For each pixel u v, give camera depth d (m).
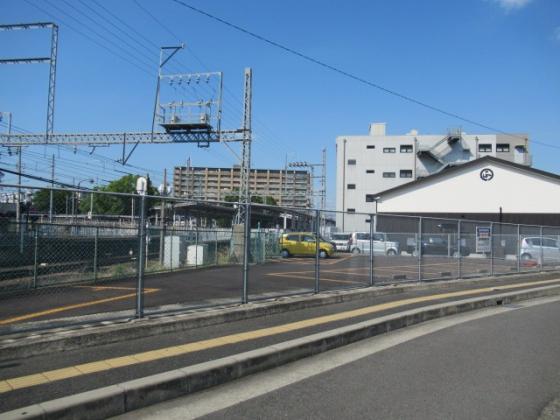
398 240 16.39
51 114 32.44
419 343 8.26
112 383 5.35
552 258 22.73
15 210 11.07
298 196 90.62
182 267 18.20
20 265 10.97
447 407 5.26
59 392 5.04
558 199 41.28
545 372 6.61
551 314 11.55
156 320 7.97
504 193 42.59
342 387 5.85
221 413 5.01
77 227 12.84
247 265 9.97
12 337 6.64
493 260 19.19
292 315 9.71
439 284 15.34
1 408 4.61
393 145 79.06
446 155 79.00
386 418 4.93
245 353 6.56
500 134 79.94
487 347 7.99
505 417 5.04
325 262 23.86
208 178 105.38
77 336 6.80
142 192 16.88
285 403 5.30
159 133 32.41
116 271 14.53
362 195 79.06
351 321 9.15
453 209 43.56
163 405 5.24
